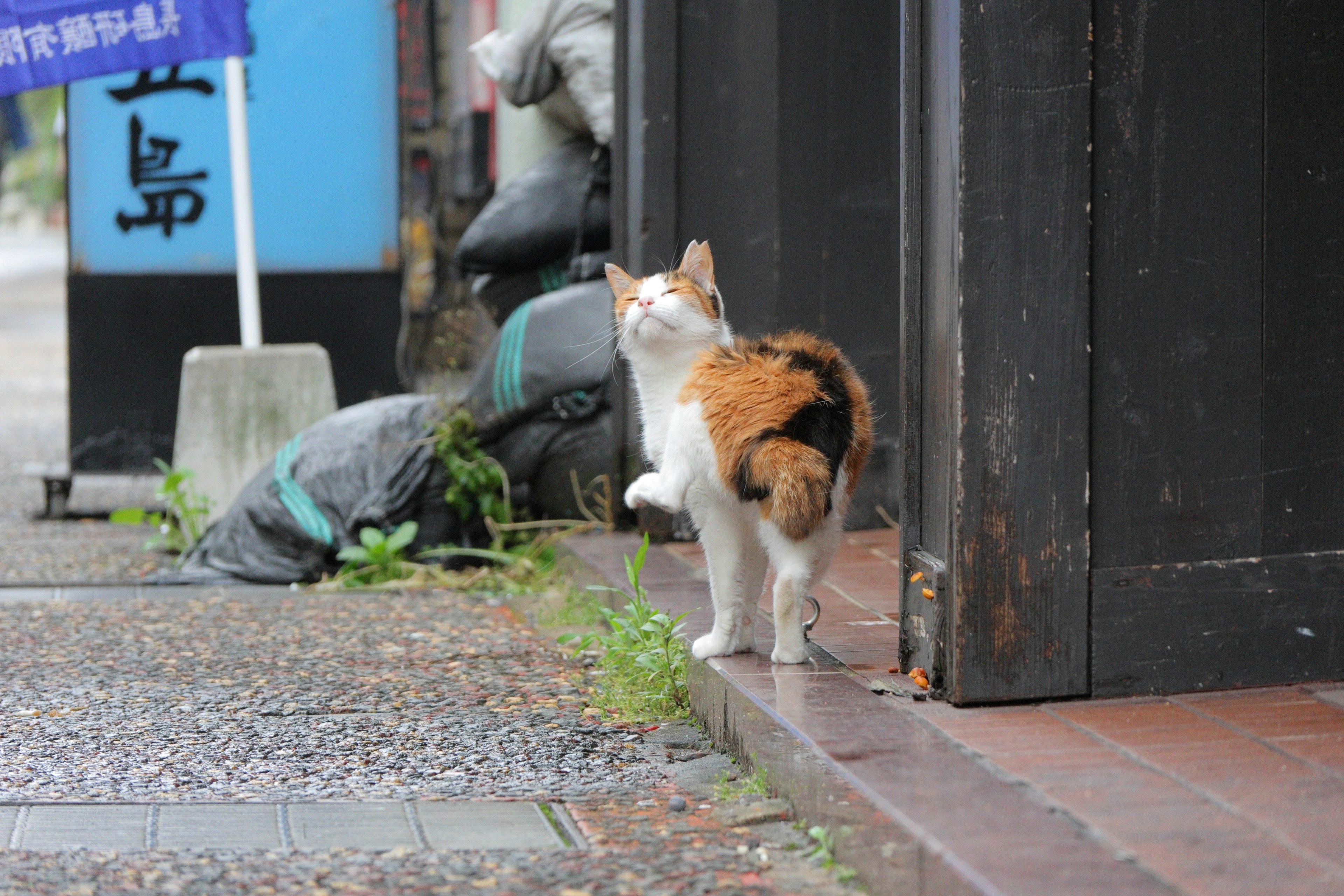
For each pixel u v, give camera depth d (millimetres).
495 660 5730
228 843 3703
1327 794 3334
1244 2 4012
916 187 4160
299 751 4527
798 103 7086
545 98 8406
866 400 4664
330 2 9672
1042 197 3926
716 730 4543
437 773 4316
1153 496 4094
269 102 9672
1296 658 4242
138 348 9633
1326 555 4234
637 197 7047
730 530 4574
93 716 4898
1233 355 4102
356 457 7656
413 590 7203
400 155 9852
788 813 3869
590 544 7145
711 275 4711
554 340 7504
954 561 4012
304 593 7137
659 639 4988
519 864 3547
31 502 9992
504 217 8453
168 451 9672
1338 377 4184
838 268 7211
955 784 3416
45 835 3742
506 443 7664
